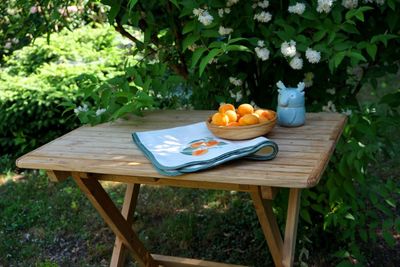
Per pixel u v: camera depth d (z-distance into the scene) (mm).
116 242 2354
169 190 3576
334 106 2400
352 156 2229
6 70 5031
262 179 1440
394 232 2881
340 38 2074
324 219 2455
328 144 1687
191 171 1503
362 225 2471
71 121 4309
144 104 2033
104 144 1851
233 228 3012
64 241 3072
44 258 2910
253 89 2574
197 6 2066
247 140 1709
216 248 2857
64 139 1942
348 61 2383
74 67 4602
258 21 2225
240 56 2268
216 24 2143
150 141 1801
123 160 1668
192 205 3350
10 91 4273
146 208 3359
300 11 2039
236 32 2205
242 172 1497
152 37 2533
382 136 2539
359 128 2271
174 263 2492
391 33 2234
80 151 1787
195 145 1707
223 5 2119
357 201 2459
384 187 2430
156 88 2256
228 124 1744
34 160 1731
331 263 2596
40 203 3523
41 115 4207
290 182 1416
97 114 2143
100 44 5375
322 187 2451
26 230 3221
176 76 2285
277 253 1953
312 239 2689
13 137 4398
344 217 2438
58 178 1803
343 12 2205
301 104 1887
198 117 2127
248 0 2160
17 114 4180
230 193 3422
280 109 1897
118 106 2145
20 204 3525
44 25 2697
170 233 3025
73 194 3615
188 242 2922
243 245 2852
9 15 4125
